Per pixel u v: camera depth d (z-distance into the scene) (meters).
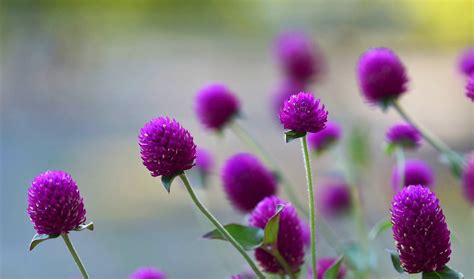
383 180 1.40
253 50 5.59
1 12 4.54
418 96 3.54
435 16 2.88
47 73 4.52
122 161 3.00
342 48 3.84
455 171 0.72
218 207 1.94
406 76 0.74
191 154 0.59
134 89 4.48
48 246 2.24
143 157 0.59
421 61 4.14
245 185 0.72
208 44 5.85
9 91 4.32
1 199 2.64
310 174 0.60
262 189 0.72
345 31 3.96
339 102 2.37
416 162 0.75
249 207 0.72
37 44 4.55
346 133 0.93
